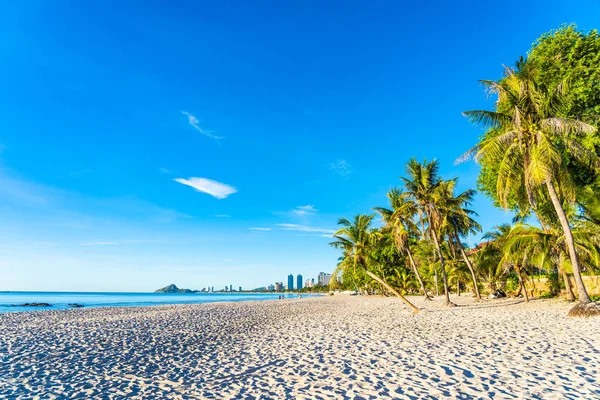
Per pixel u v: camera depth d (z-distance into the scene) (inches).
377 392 267.3
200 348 488.1
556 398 237.1
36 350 478.0
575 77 708.0
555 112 620.1
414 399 248.8
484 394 251.3
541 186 687.7
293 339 538.0
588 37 721.0
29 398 279.0
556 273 1160.2
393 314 864.9
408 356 382.0
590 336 428.1
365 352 413.7
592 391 246.7
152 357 429.4
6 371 364.8
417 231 1165.1
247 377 326.6
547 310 741.9
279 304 1702.8
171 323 802.8
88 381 325.1
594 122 697.0
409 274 1993.1
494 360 345.7
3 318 993.5
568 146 600.7
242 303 1958.7
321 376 319.3
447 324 616.7
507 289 1408.7
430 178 1031.0
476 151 669.9
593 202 730.2
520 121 605.9
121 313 1162.0
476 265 1322.6
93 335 610.9
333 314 964.6
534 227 874.8
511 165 634.8
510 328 529.7
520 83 612.1
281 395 271.1
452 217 1136.8
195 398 271.7
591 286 1031.0
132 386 307.1
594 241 745.6
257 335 605.6
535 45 831.1
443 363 343.6
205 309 1350.9
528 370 304.8
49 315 1098.7
